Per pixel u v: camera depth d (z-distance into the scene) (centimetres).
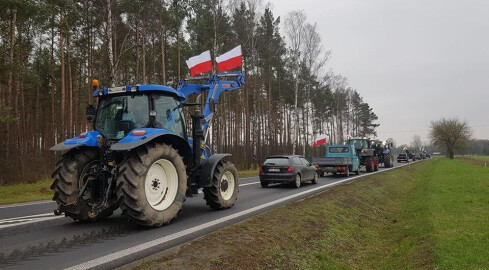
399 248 707
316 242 670
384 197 1437
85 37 2741
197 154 818
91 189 700
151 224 655
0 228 679
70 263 452
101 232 636
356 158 2452
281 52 4097
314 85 4384
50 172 2262
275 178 1539
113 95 755
